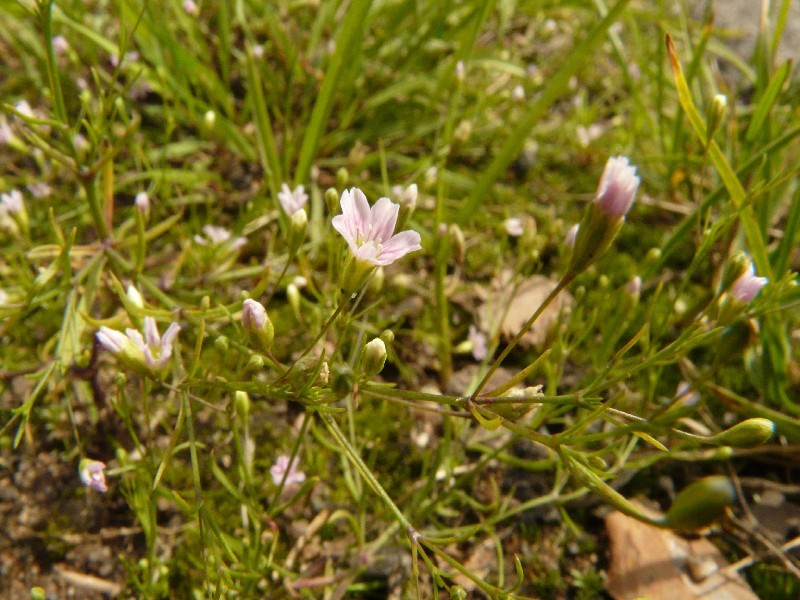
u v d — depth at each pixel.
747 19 0.15
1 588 0.08
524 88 0.14
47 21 0.07
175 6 0.12
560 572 0.09
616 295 0.11
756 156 0.09
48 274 0.08
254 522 0.07
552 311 0.11
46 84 0.12
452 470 0.09
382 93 0.12
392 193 0.11
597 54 0.14
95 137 0.08
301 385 0.06
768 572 0.08
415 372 0.10
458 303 0.11
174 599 0.08
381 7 0.13
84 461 0.07
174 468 0.09
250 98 0.12
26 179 0.11
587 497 0.09
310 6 0.12
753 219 0.08
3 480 0.09
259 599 0.08
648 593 0.08
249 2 0.12
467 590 0.08
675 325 0.10
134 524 0.09
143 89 0.12
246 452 0.09
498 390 0.06
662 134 0.12
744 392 0.10
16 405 0.09
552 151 0.13
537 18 0.15
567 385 0.10
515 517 0.09
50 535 0.08
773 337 0.09
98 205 0.08
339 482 0.09
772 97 0.09
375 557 0.08
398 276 0.10
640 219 0.12
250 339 0.06
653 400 0.10
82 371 0.08
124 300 0.08
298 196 0.09
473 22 0.11
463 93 0.13
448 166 0.12
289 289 0.08
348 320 0.07
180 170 0.12
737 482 0.09
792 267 0.10
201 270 0.10
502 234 0.11
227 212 0.11
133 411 0.09
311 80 0.12
